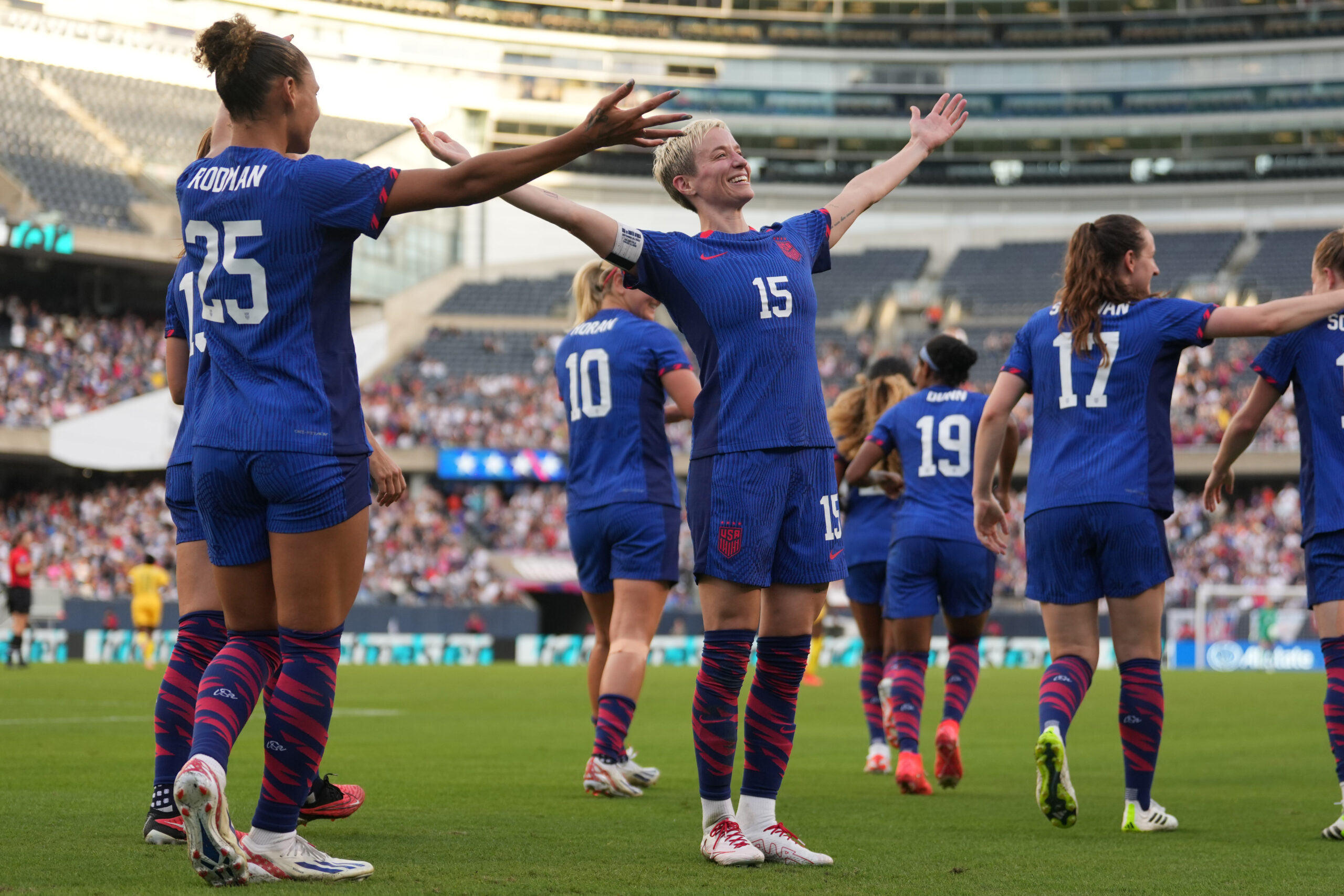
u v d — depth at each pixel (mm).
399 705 14719
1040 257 49750
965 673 7289
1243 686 20609
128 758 7836
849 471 7824
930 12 52750
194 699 4664
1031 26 52750
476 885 3805
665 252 4473
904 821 5664
